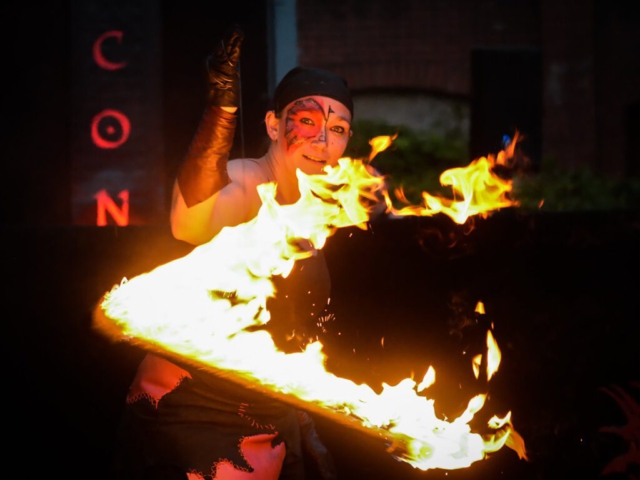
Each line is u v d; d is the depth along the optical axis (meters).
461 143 9.62
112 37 6.52
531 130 6.16
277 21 6.25
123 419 2.96
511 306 3.95
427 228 3.82
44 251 3.54
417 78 10.78
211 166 2.60
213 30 6.47
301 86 2.91
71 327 3.56
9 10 6.46
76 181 6.57
